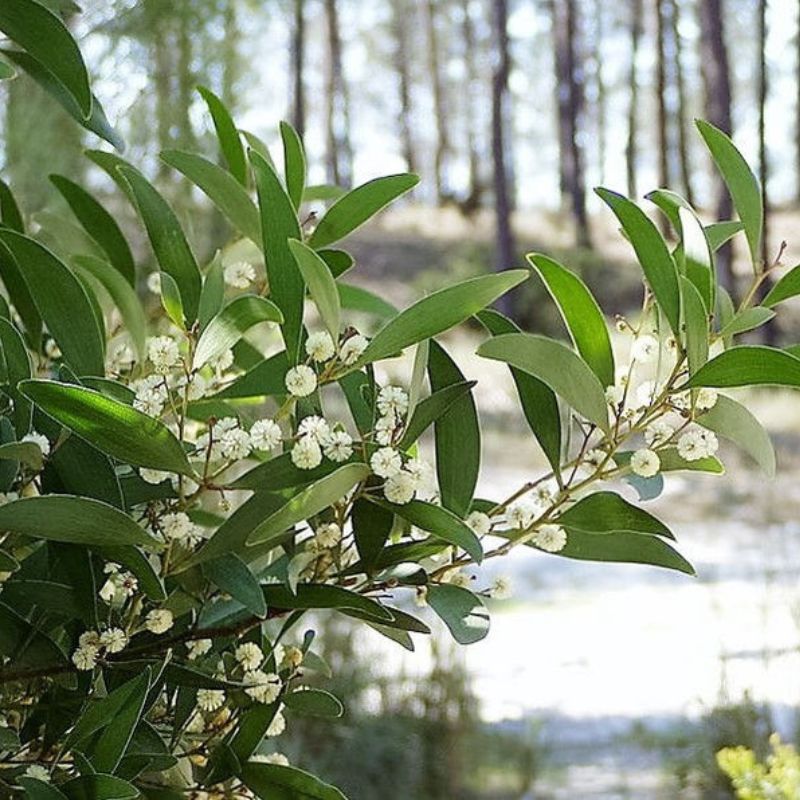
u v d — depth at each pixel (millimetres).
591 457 930
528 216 21750
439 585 936
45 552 946
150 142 2621
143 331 1073
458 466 939
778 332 14508
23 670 909
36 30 931
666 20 22609
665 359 925
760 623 5945
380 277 18969
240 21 2859
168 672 917
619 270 18266
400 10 29125
